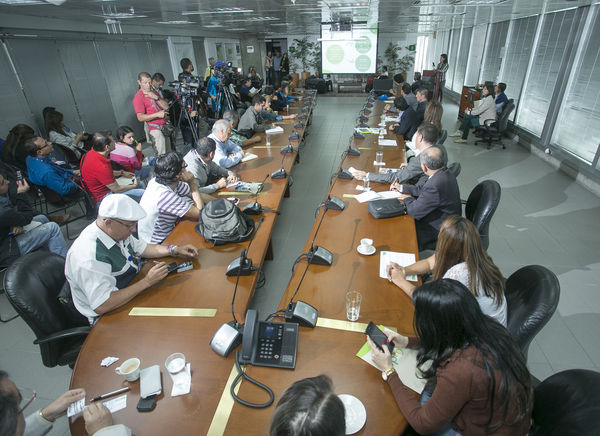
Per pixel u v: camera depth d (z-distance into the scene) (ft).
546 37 19.13
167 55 27.14
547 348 7.19
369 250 6.57
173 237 7.40
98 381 4.23
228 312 5.27
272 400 3.87
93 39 19.16
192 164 9.70
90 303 5.26
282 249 10.93
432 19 24.34
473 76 31.94
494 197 7.85
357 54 36.11
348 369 4.26
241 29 34.22
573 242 10.76
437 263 5.21
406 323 4.97
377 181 9.89
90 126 19.39
